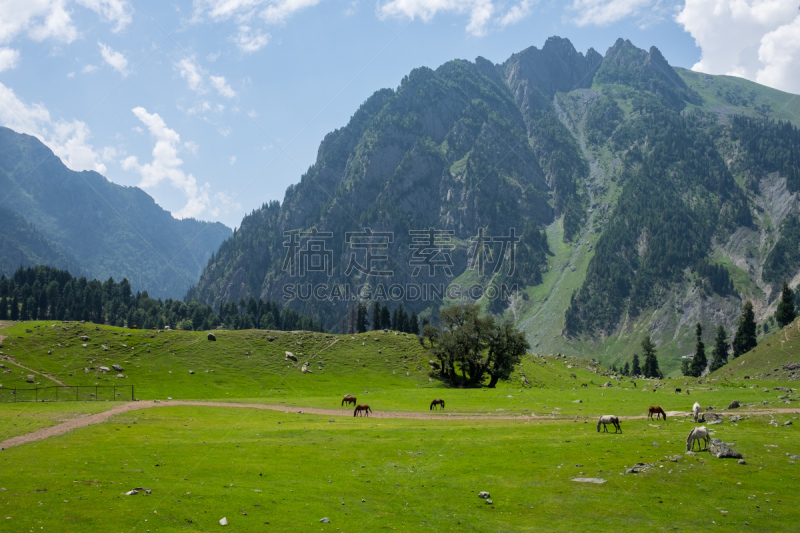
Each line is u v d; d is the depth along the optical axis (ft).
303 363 378.53
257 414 200.23
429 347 411.54
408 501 90.74
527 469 107.76
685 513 82.12
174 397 288.10
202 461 115.34
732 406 188.03
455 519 82.28
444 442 136.05
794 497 87.10
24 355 321.11
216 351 377.71
